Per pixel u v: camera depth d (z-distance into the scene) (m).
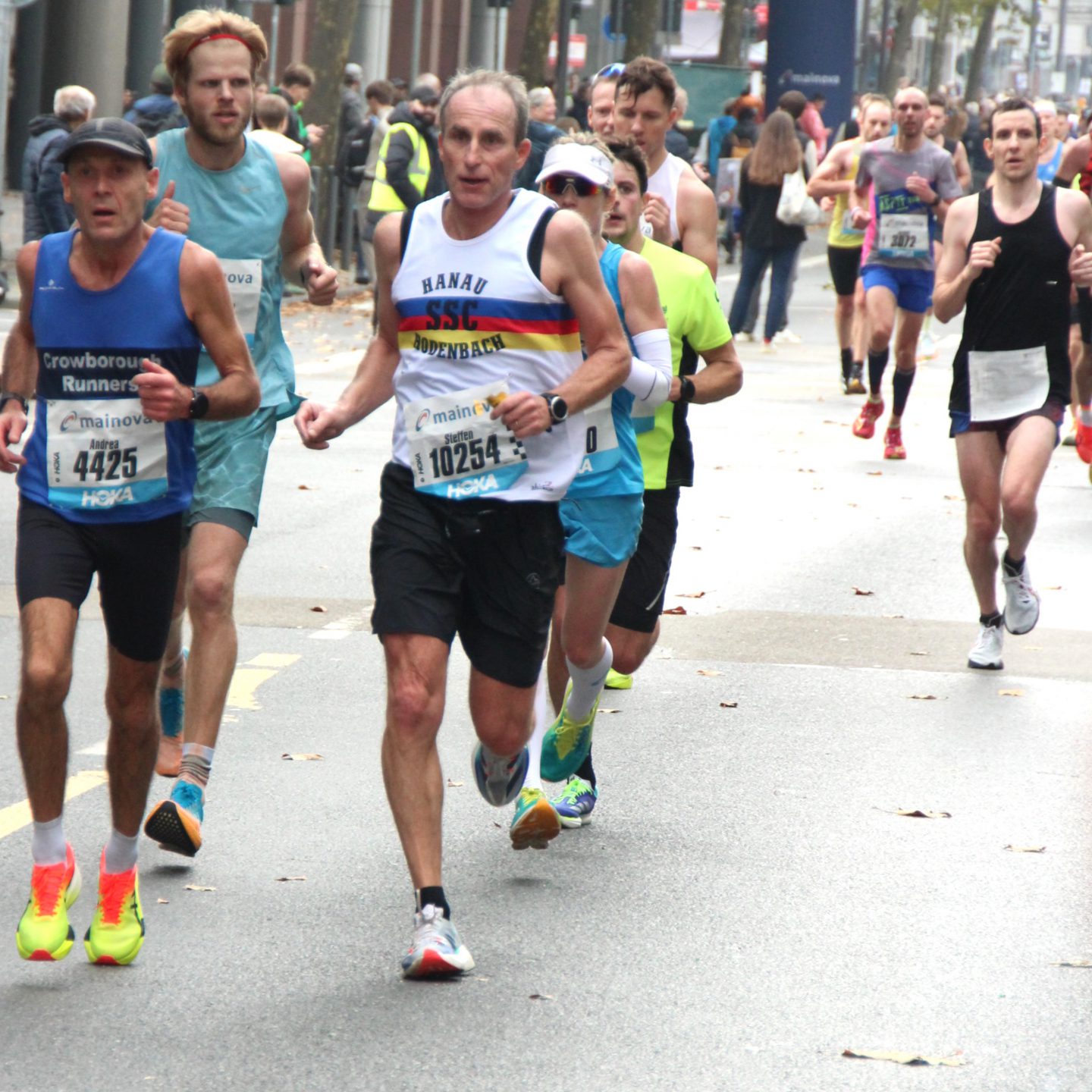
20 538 17.55
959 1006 16.75
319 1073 15.12
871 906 19.36
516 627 17.75
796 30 142.62
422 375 17.78
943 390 66.94
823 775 24.11
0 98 79.44
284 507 42.88
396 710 17.31
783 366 71.94
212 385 17.53
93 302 17.34
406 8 193.25
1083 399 46.97
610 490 20.22
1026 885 20.06
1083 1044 15.98
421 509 17.72
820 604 34.31
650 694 28.19
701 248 24.95
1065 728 26.58
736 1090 14.94
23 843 20.78
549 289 17.50
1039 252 29.28
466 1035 15.93
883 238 51.19
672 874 20.30
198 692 20.53
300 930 18.47
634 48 128.75
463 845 21.31
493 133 17.17
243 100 22.14
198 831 19.73
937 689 28.67
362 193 88.06
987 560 29.78
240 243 22.39
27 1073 15.07
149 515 17.39
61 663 16.91
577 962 17.67
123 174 17.00
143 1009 16.42
